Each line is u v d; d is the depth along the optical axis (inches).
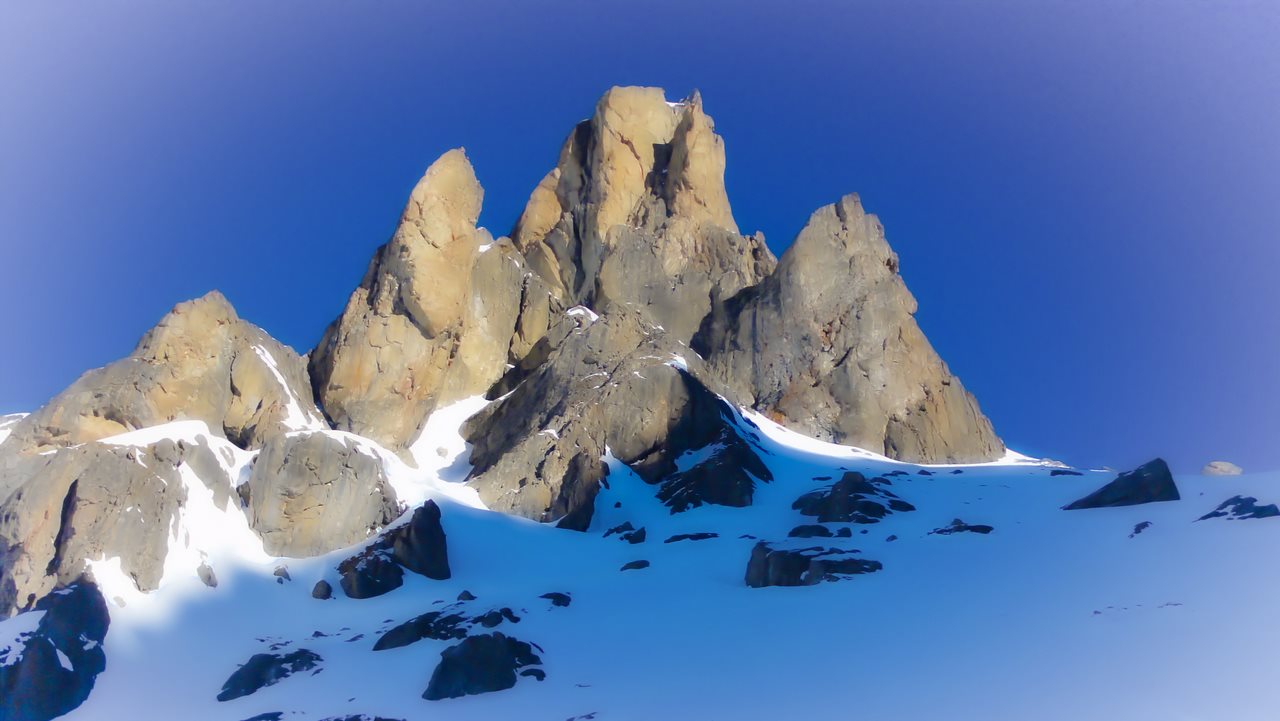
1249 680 1486.2
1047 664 1652.3
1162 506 2391.7
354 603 2443.4
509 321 3922.2
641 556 2652.6
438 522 2667.3
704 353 4023.1
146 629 2294.5
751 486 3009.4
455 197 3595.0
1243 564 1918.1
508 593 2385.6
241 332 3221.0
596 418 3189.0
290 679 2049.7
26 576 2406.5
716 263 4306.1
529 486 2992.1
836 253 4065.0
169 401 2984.7
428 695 1868.8
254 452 2982.3
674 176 4552.2
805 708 1638.8
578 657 1994.3
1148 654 1621.6
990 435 3939.5
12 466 2780.5
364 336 3427.7
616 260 4207.7
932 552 2351.1
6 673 2034.9
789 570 2301.9
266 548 2669.8
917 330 4001.0
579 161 4766.2
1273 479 2440.9
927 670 1708.9
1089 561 2119.8
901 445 3688.5
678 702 1733.5
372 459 2849.4
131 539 2450.8
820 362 3858.3
